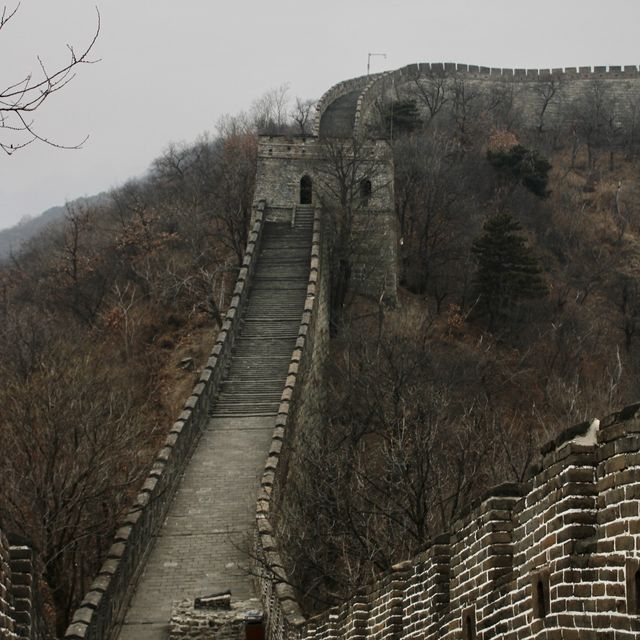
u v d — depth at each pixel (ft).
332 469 144.05
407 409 157.28
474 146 343.46
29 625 53.67
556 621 39.83
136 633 118.01
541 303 260.83
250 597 125.08
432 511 127.75
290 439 168.76
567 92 395.14
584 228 312.29
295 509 142.31
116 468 140.46
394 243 260.83
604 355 246.47
